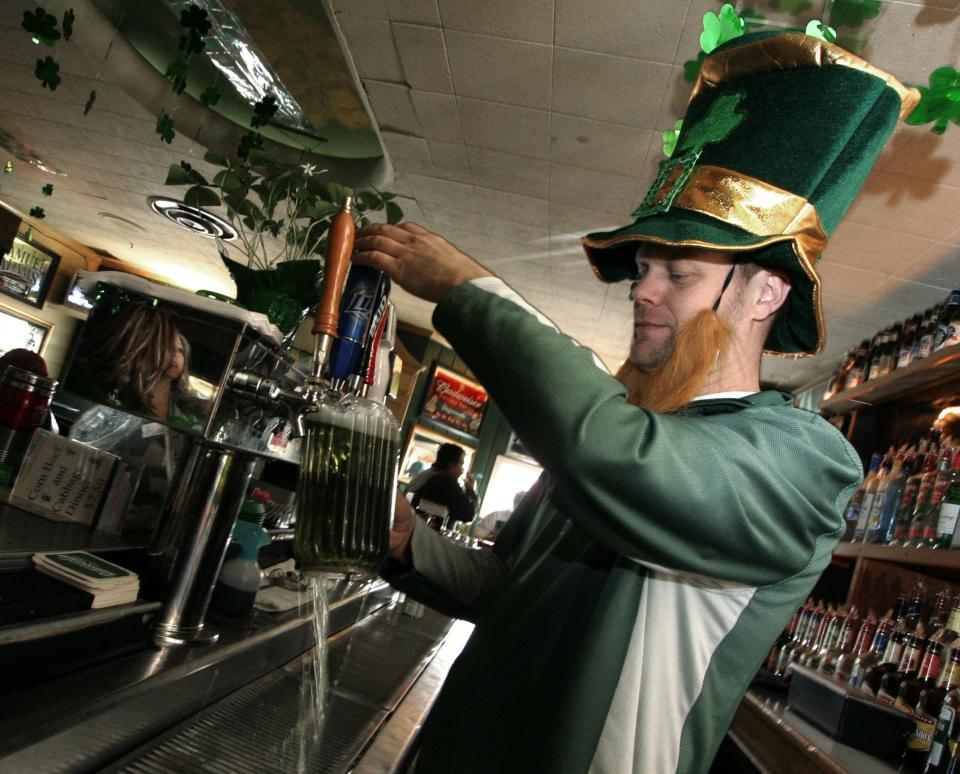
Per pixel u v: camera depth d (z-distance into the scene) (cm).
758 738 207
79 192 739
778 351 104
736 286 87
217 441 108
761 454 69
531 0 283
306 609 158
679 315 86
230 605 133
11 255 886
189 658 110
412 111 391
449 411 941
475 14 300
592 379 67
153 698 99
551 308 673
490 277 76
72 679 92
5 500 128
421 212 530
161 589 114
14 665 84
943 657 183
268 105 201
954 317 257
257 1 353
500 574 113
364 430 79
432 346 943
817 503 71
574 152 384
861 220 349
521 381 68
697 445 66
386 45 340
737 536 67
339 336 83
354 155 488
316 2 337
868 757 167
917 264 373
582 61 309
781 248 84
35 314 948
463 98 365
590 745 73
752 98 89
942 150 282
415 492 466
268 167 147
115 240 911
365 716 135
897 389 277
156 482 145
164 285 108
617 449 64
